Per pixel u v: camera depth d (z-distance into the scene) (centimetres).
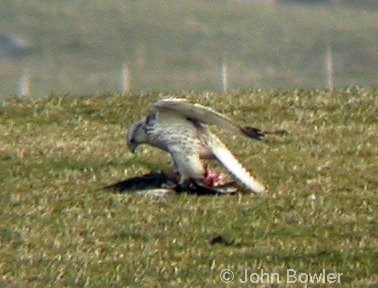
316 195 2909
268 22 11700
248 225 2667
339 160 3231
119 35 10862
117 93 4044
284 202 2831
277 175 3078
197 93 4028
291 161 3212
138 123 2886
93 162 3200
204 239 2594
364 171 3128
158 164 3173
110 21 11488
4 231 2647
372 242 2553
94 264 2419
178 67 9194
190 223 2691
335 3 12938
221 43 10606
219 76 8462
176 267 2391
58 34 10825
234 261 2441
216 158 2884
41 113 3772
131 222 2703
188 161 2884
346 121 3666
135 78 8325
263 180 3033
